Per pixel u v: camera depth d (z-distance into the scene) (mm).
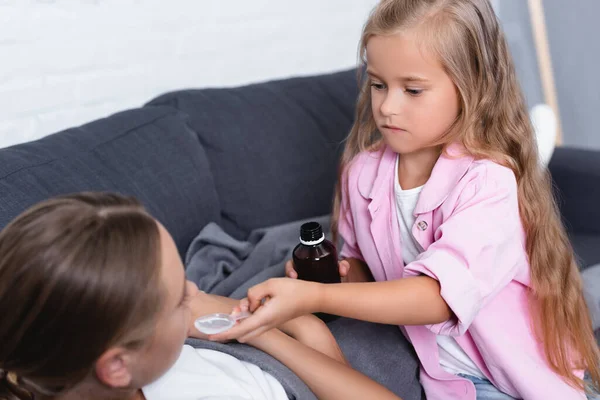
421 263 965
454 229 987
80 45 1578
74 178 1184
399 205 1163
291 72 2195
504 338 1069
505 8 3027
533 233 1104
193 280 1280
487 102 1056
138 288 618
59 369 624
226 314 898
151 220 662
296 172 1646
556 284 1109
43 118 1530
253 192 1564
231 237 1428
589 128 3113
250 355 904
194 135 1499
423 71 984
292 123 1697
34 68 1492
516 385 1071
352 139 1298
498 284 992
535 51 3070
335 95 1878
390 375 1107
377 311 930
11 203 1066
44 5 1495
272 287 895
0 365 633
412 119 1014
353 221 1294
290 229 1486
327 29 2295
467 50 1002
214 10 1901
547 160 1797
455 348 1147
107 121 1378
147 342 656
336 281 1133
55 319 596
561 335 1102
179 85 1841
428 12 978
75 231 604
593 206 1857
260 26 2053
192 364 852
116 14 1648
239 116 1612
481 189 1019
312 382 922
